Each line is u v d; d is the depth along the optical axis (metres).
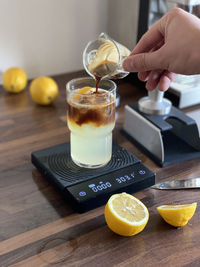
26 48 0.81
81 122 0.45
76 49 0.87
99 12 0.85
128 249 0.38
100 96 0.44
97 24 0.86
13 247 0.38
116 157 0.51
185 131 0.58
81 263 0.36
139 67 0.41
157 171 0.52
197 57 0.36
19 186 0.48
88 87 0.47
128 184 0.46
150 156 0.55
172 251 0.38
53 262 0.37
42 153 0.52
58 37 0.83
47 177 0.49
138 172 0.48
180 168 0.52
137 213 0.40
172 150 0.56
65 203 0.45
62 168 0.48
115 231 0.40
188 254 0.38
